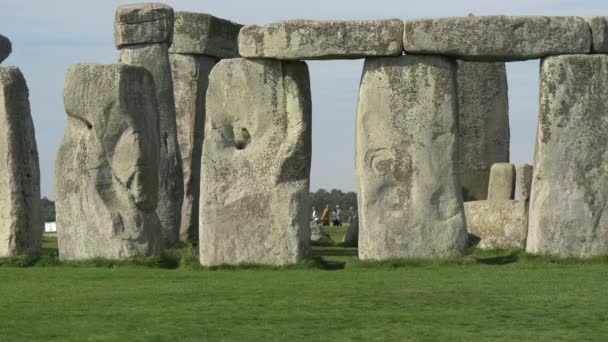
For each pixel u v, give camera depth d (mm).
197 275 19812
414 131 20750
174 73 30266
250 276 19547
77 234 21734
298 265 20688
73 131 21844
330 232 37656
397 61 20766
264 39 20812
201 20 30219
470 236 25938
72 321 15539
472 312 15953
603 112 20750
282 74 20969
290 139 20906
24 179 22172
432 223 20797
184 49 30188
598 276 18875
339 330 14891
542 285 18000
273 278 19203
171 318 15688
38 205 22469
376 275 19375
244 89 21031
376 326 15117
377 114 20844
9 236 22031
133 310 16266
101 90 21547
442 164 20766
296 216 20812
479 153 31000
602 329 14883
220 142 21156
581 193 20797
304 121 20953
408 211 20812
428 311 16047
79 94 21672
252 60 21031
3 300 17203
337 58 20859
